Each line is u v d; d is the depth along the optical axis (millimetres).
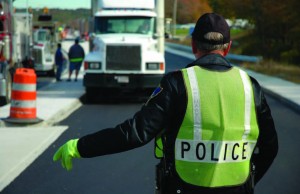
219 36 4254
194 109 4094
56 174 11195
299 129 17391
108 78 23969
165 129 4195
